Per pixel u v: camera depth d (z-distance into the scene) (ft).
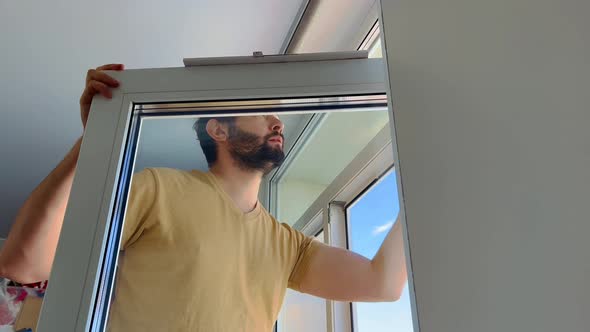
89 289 2.32
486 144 1.46
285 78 2.97
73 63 5.91
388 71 2.37
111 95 2.91
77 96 6.51
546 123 1.22
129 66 5.90
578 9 1.15
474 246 1.47
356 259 4.24
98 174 2.62
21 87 6.35
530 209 1.25
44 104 6.67
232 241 3.97
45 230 3.03
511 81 1.38
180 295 3.29
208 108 3.08
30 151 7.72
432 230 1.76
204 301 3.46
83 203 2.54
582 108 1.10
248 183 4.49
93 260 2.39
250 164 4.40
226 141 4.03
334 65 2.98
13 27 5.40
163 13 5.17
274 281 4.23
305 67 2.99
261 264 4.19
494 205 1.39
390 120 2.28
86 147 2.71
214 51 5.61
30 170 8.23
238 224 4.14
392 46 2.35
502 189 1.37
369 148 4.40
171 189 3.62
